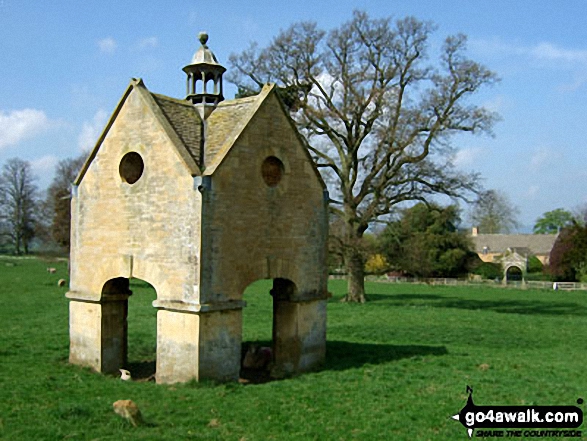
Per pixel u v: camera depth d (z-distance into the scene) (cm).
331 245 4041
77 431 1138
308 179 1838
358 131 4019
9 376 1591
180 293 1533
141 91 1656
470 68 3725
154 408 1316
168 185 1570
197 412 1302
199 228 1495
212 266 1524
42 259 8381
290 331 1798
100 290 1723
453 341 2523
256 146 1659
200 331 1501
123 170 1703
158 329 1582
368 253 3981
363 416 1320
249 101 1728
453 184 3938
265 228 1683
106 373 1725
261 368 1905
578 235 6688
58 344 2100
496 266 7650
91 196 1761
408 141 3766
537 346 2475
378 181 4034
